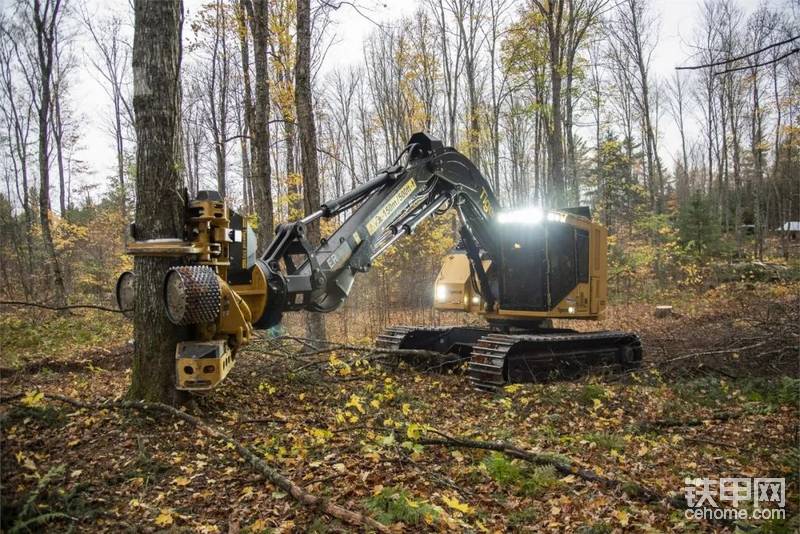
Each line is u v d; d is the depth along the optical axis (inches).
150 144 222.1
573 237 391.9
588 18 769.6
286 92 617.9
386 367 370.9
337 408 256.2
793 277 922.1
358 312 672.4
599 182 1248.8
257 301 220.5
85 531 139.6
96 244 984.9
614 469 202.2
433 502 167.0
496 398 306.5
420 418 258.7
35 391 230.5
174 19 227.8
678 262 971.3
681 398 311.6
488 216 357.1
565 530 156.3
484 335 394.9
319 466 184.2
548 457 198.5
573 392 311.0
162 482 169.5
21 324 519.2
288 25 619.5
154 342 224.1
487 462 198.2
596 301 403.9
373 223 270.2
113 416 213.3
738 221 1314.0
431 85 1054.4
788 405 293.0
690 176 2524.6
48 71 724.7
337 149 1386.6
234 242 215.9
